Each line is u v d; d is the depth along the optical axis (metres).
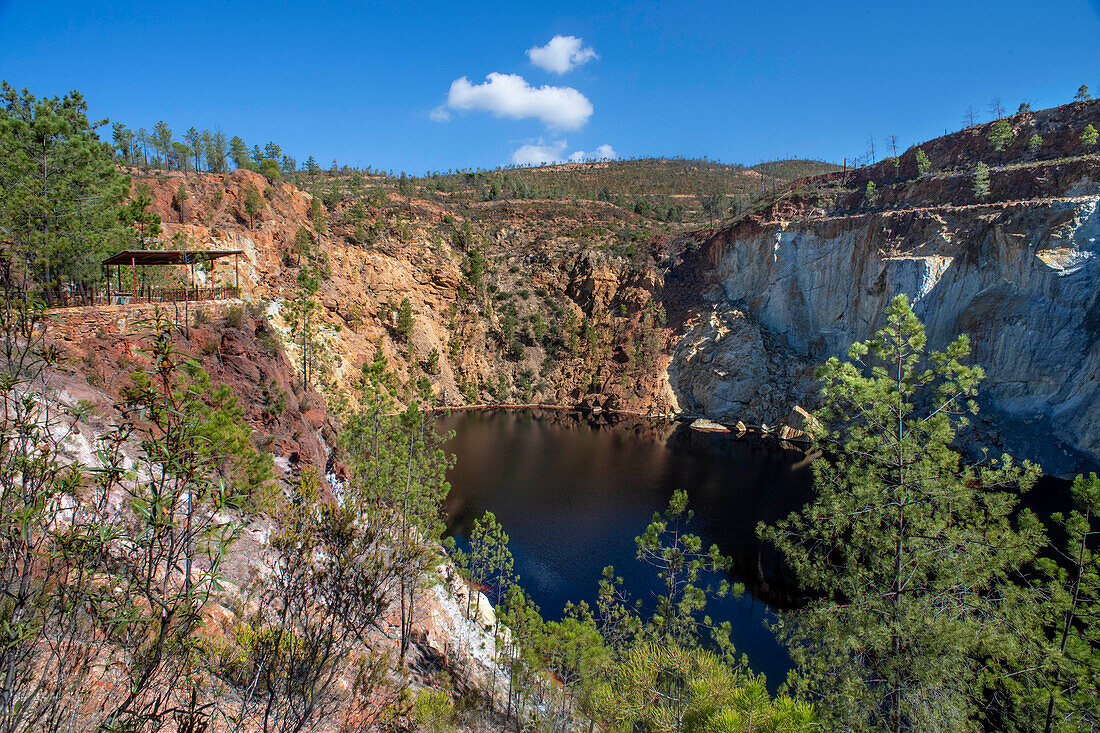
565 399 85.75
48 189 23.77
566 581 32.78
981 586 13.65
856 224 66.31
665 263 92.19
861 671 12.97
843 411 15.26
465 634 23.97
